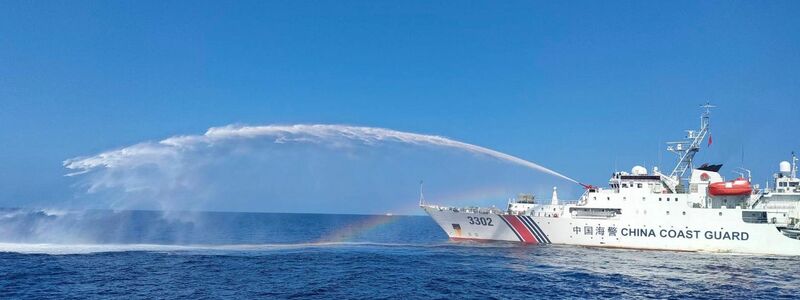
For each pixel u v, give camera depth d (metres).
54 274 36.34
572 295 33.78
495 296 32.84
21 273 36.31
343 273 38.97
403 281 36.50
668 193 56.31
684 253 53.56
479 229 60.97
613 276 40.19
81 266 39.38
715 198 57.03
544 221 57.78
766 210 53.81
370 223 152.62
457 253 50.78
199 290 32.75
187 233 74.94
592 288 35.94
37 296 30.61
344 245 57.84
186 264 41.34
